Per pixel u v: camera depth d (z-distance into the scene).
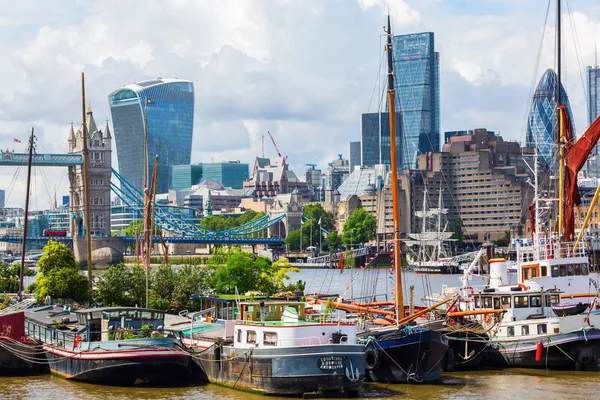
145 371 94.31
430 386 93.19
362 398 87.00
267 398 87.19
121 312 99.69
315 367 85.88
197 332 103.56
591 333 101.19
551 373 101.19
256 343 90.06
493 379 97.50
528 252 123.38
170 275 149.00
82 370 96.12
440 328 100.81
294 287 173.12
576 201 131.62
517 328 104.44
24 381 98.88
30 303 135.00
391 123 104.38
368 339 94.94
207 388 93.00
